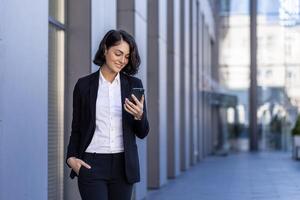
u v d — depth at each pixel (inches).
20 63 201.8
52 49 282.2
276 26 1282.0
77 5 295.4
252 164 866.1
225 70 1309.1
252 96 1290.6
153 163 519.5
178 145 665.6
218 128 1274.6
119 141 163.0
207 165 842.8
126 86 165.6
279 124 1302.9
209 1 1175.0
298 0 1197.1
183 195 459.5
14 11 196.7
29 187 209.5
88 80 165.8
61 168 293.0
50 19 271.7
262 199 433.4
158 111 516.7
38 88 219.6
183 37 721.6
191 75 823.7
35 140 215.9
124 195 164.1
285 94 1290.6
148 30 517.0
